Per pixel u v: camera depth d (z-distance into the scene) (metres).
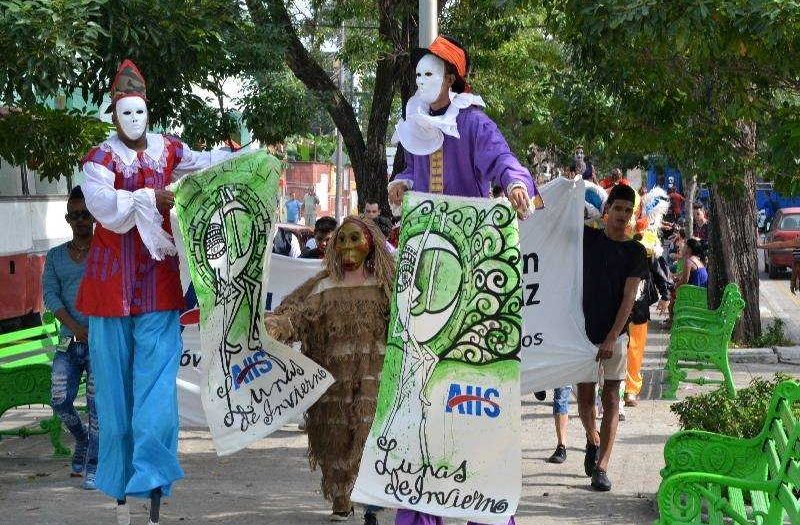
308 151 49.25
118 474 6.54
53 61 7.15
